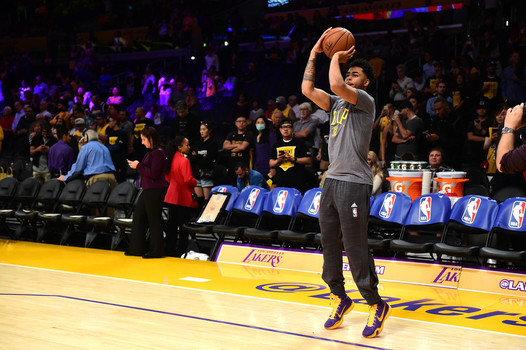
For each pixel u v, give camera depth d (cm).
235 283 543
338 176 366
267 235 651
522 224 540
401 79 1084
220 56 1683
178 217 721
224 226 685
